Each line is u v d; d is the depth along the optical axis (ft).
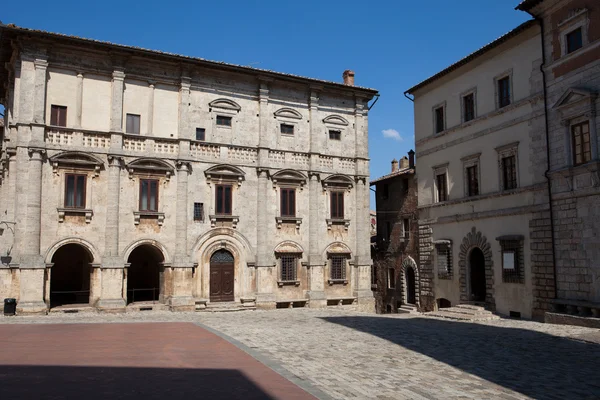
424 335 74.49
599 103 81.30
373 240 179.01
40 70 104.01
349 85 136.26
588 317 80.69
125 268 108.47
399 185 153.48
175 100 118.62
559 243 88.48
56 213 103.50
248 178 123.95
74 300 125.90
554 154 90.48
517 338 71.31
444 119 124.16
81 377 45.52
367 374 47.29
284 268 126.62
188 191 116.47
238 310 117.39
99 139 109.09
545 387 43.09
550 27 92.68
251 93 126.82
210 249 118.11
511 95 103.24
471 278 113.19
